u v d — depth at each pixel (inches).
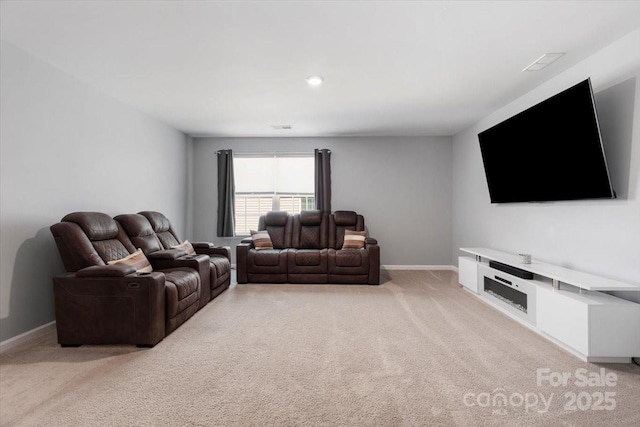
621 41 97.7
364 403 70.5
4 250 100.3
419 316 128.3
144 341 99.4
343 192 233.5
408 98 152.6
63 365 88.2
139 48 104.4
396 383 78.7
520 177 138.3
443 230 232.1
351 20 88.7
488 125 179.5
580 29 93.0
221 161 229.9
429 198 232.2
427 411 67.7
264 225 216.4
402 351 96.5
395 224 233.1
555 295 98.7
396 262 233.1
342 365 87.9
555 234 124.7
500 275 133.3
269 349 98.3
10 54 101.3
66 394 74.0
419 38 98.3
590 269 107.9
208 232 237.0
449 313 132.0
